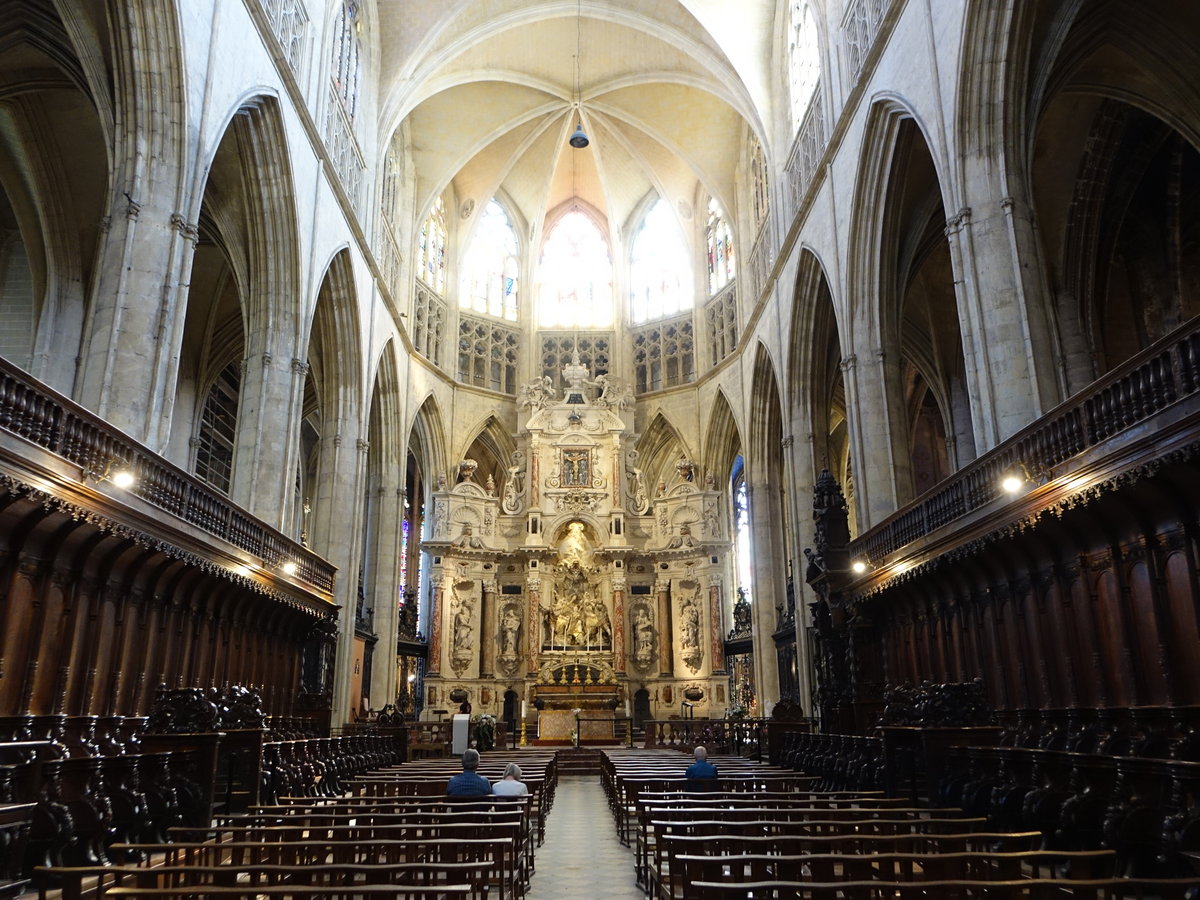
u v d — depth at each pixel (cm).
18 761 888
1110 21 2003
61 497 1201
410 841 750
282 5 2428
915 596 2022
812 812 975
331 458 3083
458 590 4244
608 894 995
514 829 898
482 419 4531
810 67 3144
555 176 4859
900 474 2423
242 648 2069
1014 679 1606
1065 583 1456
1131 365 1168
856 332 2538
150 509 1470
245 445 2361
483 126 4278
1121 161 2473
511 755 2931
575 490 4388
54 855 870
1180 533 1186
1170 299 2608
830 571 2386
